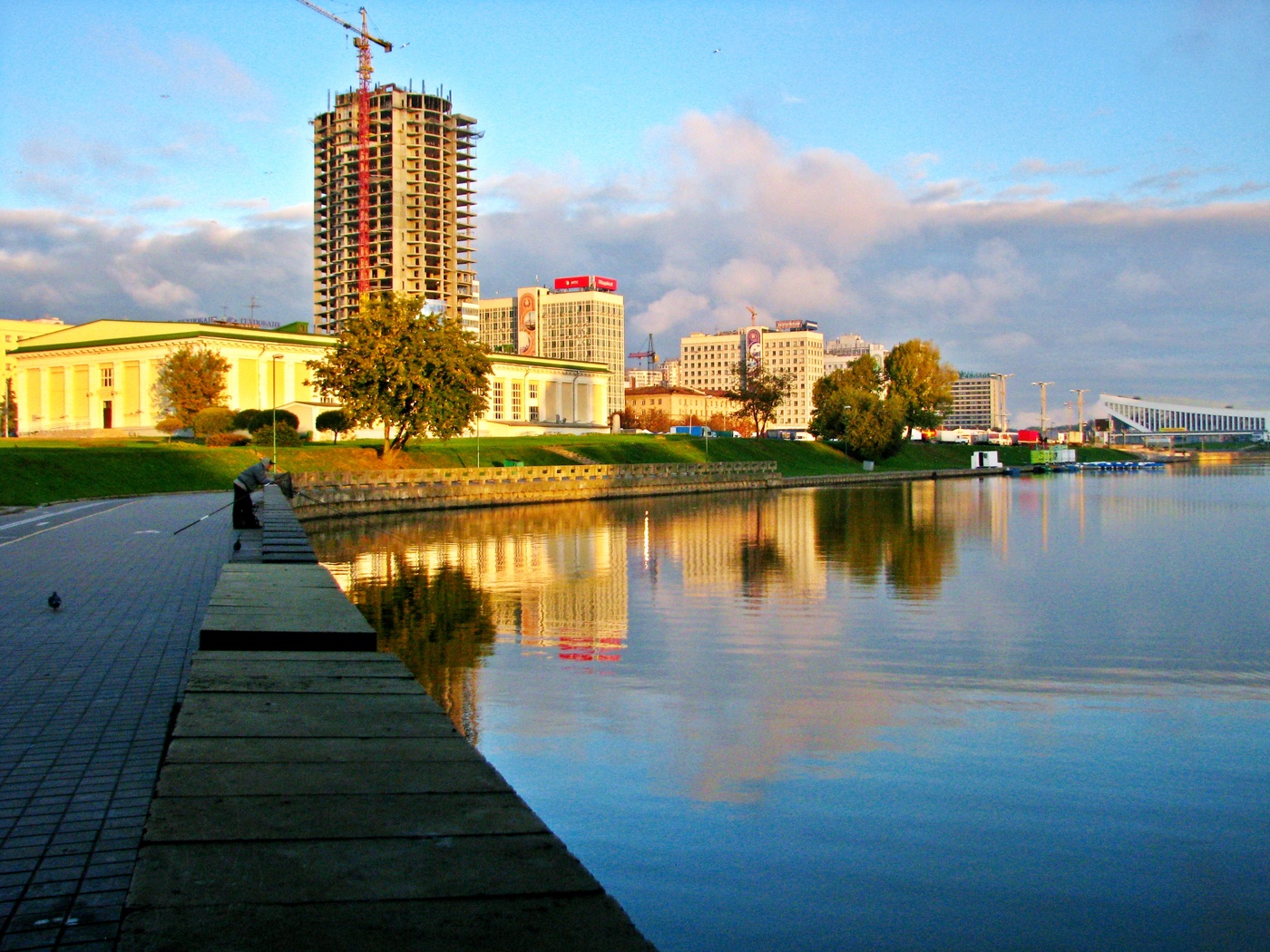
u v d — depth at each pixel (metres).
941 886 11.08
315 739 7.02
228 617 11.84
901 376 167.00
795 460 140.38
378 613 29.56
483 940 4.02
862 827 12.76
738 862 11.54
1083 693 20.58
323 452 80.69
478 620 28.38
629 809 13.23
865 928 10.07
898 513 76.31
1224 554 49.03
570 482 86.88
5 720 10.34
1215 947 9.82
